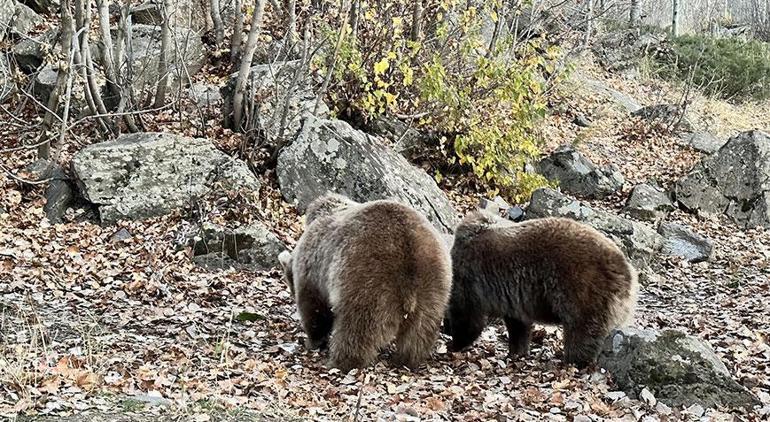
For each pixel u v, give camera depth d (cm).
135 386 658
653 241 1308
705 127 2242
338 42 1372
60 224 1182
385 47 1573
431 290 725
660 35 2892
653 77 2639
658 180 1794
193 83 1647
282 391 675
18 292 935
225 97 1477
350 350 717
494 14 1606
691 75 2497
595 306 743
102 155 1214
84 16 1345
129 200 1203
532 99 1708
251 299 995
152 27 1678
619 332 739
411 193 1309
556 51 1723
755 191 1590
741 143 1631
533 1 1866
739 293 1170
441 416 636
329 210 800
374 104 1515
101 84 1370
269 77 1495
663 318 1009
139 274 1030
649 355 706
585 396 688
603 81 2466
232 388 666
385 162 1332
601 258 747
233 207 1213
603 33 2652
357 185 1299
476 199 1521
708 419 638
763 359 840
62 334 805
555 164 1684
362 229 722
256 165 1361
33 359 693
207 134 1425
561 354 844
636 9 3005
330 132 1332
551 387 722
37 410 575
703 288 1205
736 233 1520
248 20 1867
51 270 1020
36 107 1492
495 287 798
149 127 1434
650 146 1997
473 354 841
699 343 717
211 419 583
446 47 1617
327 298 757
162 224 1186
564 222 774
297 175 1309
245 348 818
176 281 1032
